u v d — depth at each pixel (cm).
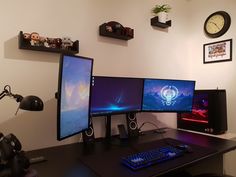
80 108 141
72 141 171
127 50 204
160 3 230
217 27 233
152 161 119
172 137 185
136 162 116
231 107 224
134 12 209
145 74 217
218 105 204
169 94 194
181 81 197
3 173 98
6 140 103
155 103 190
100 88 161
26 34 143
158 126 228
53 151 147
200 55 250
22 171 101
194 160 126
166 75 236
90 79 150
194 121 218
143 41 216
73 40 170
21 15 147
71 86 128
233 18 222
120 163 121
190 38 259
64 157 135
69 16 168
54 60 161
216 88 232
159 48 230
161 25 224
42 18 155
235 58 221
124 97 174
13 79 145
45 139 159
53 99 161
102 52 187
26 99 105
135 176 105
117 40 196
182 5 254
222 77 231
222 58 230
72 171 112
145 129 217
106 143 166
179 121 233
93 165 119
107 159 128
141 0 214
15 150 102
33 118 154
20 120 149
